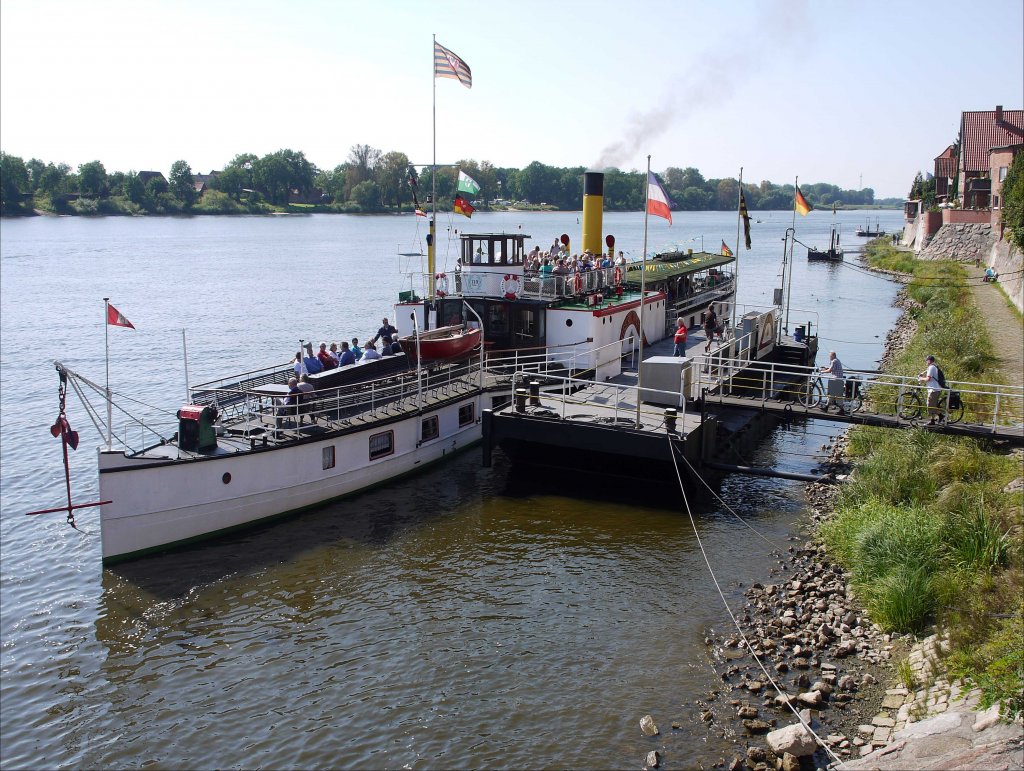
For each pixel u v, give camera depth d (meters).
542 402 30.06
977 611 16.73
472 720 15.87
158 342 60.31
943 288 67.38
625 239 149.12
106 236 192.25
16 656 18.48
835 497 26.05
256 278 104.81
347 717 16.09
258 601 20.53
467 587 21.08
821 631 18.14
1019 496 21.91
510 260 36.75
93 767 15.00
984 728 13.13
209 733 15.80
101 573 22.33
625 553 22.92
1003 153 89.69
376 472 27.44
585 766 14.50
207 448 23.64
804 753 14.25
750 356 37.53
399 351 31.53
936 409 26.14
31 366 52.28
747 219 37.84
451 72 33.34
